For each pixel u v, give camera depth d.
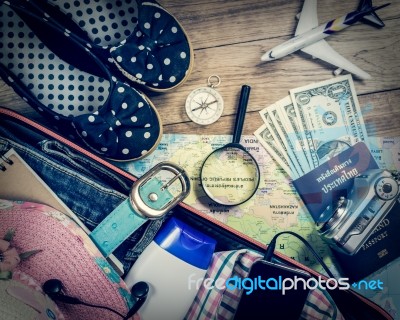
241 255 0.85
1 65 0.85
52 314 0.71
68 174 0.84
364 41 0.96
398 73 0.96
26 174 0.82
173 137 0.95
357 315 0.87
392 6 0.95
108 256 0.83
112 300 0.76
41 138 0.85
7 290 0.66
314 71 0.96
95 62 0.94
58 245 0.76
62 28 0.83
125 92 0.87
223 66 0.96
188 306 0.81
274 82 0.96
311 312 0.82
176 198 0.78
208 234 0.89
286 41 0.93
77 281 0.76
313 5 0.93
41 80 0.95
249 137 0.96
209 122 0.95
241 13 0.95
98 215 0.84
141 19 0.88
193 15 0.96
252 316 0.79
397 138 0.96
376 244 0.93
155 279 0.80
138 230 0.86
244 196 0.94
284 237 0.95
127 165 0.95
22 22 0.93
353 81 0.96
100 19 0.94
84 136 0.87
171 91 0.95
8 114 0.82
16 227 0.76
